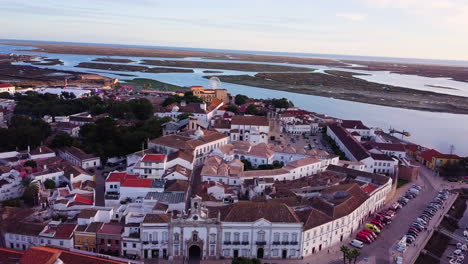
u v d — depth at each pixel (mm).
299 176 181625
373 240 136500
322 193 153125
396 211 163875
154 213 126625
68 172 168250
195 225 118375
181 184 155000
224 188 154750
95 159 194625
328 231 130500
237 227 119562
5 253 104750
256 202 130000
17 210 135000
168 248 119688
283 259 123062
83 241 119688
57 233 119938
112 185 157625
